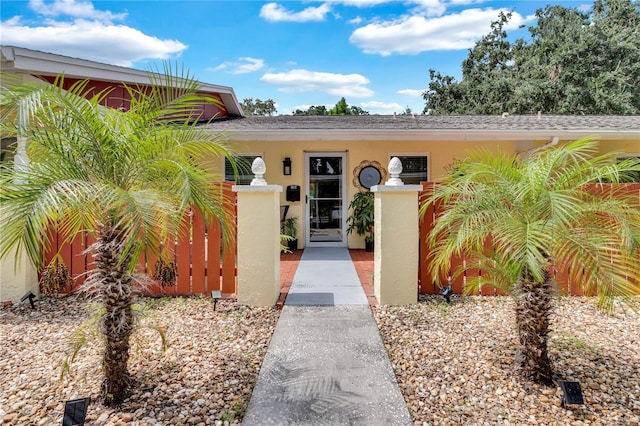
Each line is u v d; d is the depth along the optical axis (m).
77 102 2.50
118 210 2.48
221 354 3.29
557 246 2.65
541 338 2.81
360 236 8.48
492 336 3.64
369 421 2.39
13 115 2.38
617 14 19.92
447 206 3.46
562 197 2.58
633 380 2.90
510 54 23.88
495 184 2.95
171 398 2.62
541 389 2.76
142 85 6.75
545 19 22.56
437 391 2.74
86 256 4.99
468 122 8.56
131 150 2.60
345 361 3.16
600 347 3.46
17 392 2.74
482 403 2.59
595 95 16.61
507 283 3.09
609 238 2.70
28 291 4.80
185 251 4.89
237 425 2.34
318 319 4.05
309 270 6.21
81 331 2.77
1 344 3.58
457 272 4.49
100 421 2.37
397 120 9.09
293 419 2.40
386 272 4.48
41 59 5.00
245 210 4.44
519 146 8.24
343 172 8.61
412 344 3.48
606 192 4.18
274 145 8.42
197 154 3.21
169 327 3.87
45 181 2.17
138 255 2.61
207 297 4.80
